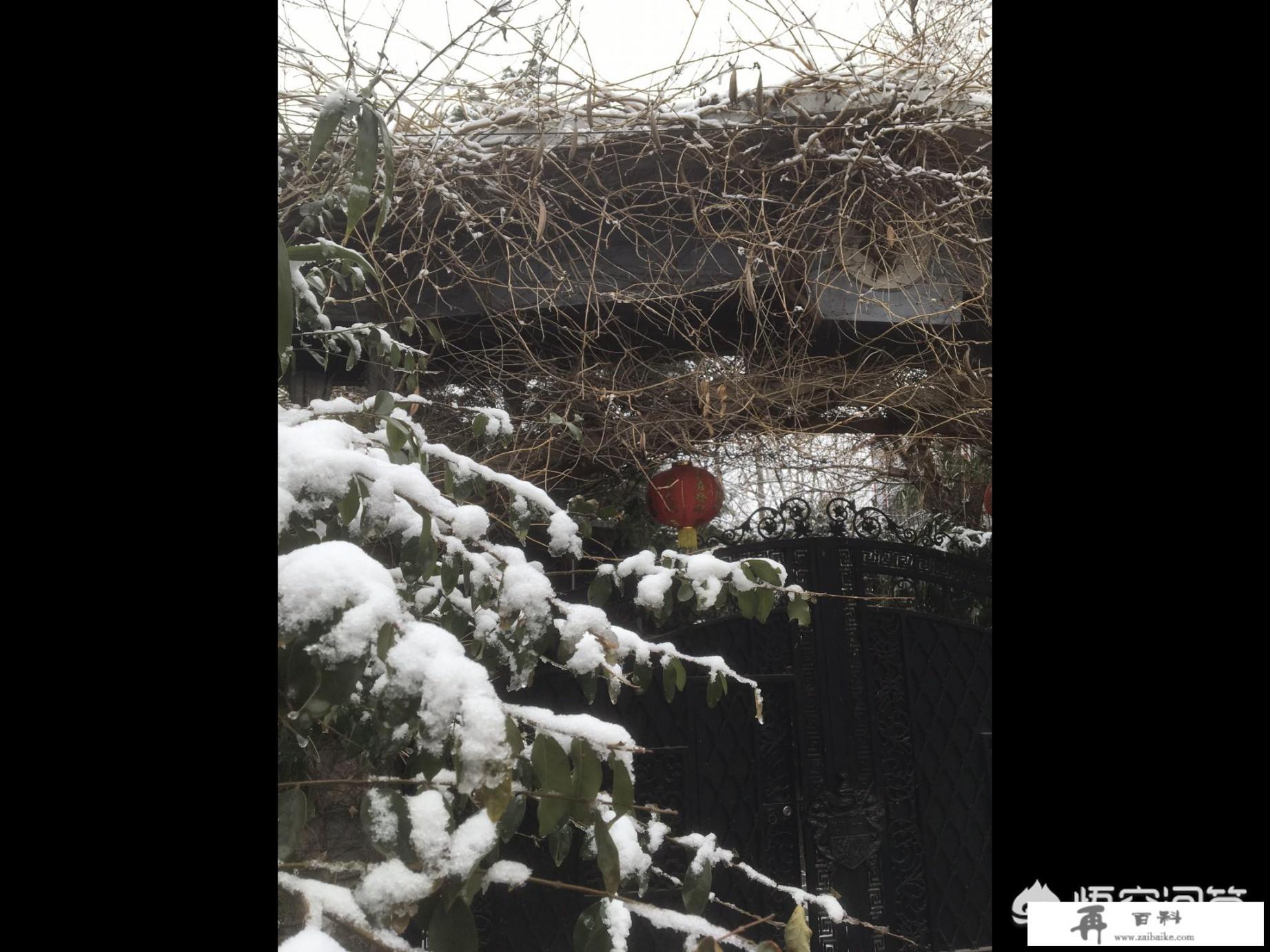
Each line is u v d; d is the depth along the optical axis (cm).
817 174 254
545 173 252
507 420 188
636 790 324
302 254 135
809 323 280
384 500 109
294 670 85
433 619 151
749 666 342
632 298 254
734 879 323
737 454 338
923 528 381
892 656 354
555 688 328
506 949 307
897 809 342
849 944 323
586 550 333
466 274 247
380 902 92
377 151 120
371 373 265
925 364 302
